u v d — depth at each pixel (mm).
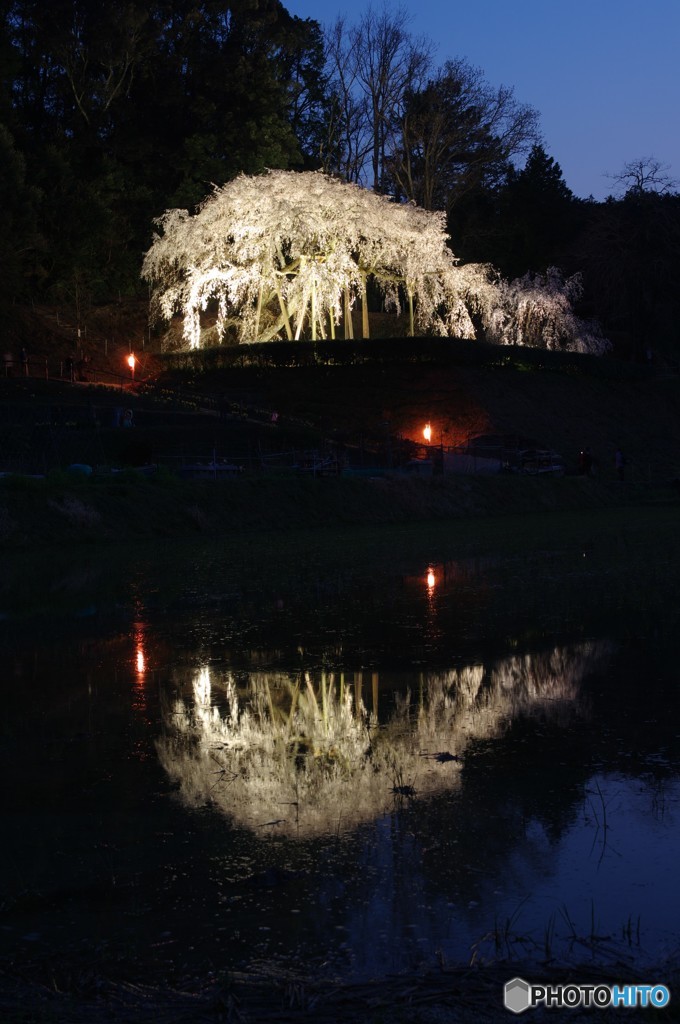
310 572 20109
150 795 6508
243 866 5320
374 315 81000
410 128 84438
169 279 67188
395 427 56625
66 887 5094
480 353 62469
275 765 7121
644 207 76938
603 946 4312
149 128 78500
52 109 76938
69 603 15703
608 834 5676
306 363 61875
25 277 70375
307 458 44031
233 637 12484
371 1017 3688
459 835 5703
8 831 5902
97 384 58188
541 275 79188
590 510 43719
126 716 8594
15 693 9539
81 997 3939
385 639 12172
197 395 58812
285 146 79000
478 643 11773
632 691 9180
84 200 69000
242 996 3922
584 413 62969
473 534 30125
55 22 73375
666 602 14711
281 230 61531
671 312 77438
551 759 7145
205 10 80188
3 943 4477
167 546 26500
